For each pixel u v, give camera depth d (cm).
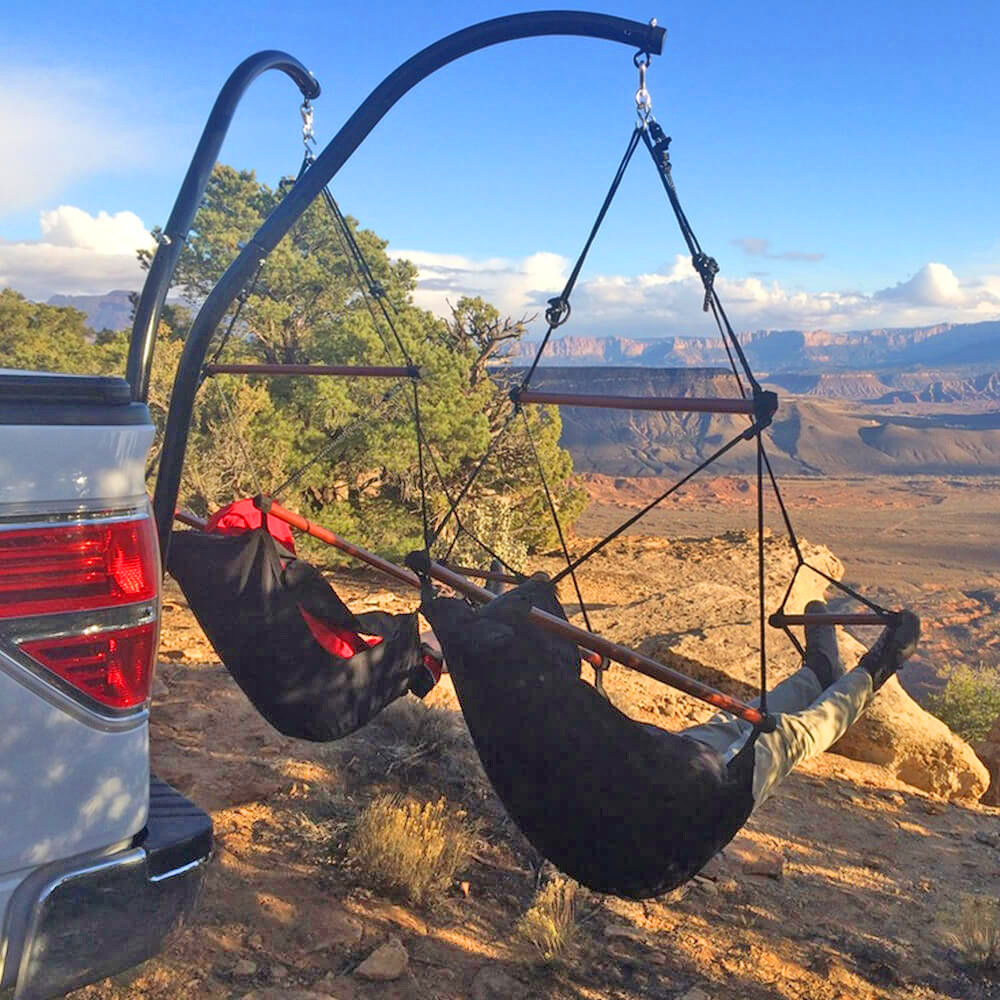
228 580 451
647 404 380
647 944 476
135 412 233
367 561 507
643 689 1030
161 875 234
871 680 474
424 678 503
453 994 401
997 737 1179
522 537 2795
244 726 659
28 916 212
